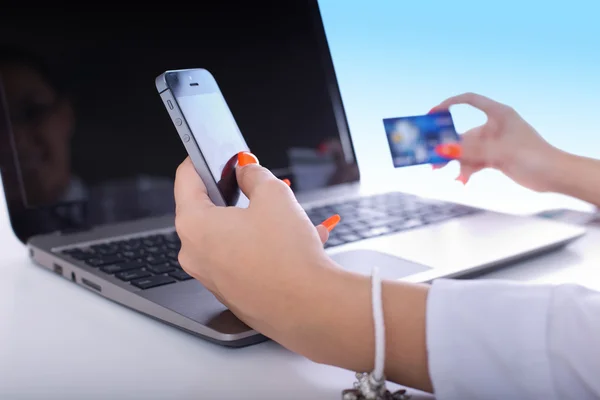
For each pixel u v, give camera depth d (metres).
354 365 0.45
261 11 1.04
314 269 0.46
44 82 0.86
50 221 0.86
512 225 0.87
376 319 0.43
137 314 0.62
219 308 0.58
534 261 0.77
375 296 0.44
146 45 0.94
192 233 0.51
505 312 0.42
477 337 0.42
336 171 1.10
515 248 0.76
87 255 0.74
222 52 1.00
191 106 0.60
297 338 0.46
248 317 0.49
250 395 0.47
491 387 0.41
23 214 0.84
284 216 0.49
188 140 0.58
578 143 1.73
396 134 0.98
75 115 0.88
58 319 0.61
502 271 0.73
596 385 0.39
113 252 0.75
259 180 0.52
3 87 0.83
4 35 0.84
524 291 0.43
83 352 0.53
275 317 0.46
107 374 0.49
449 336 0.42
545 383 0.40
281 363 0.52
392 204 1.00
